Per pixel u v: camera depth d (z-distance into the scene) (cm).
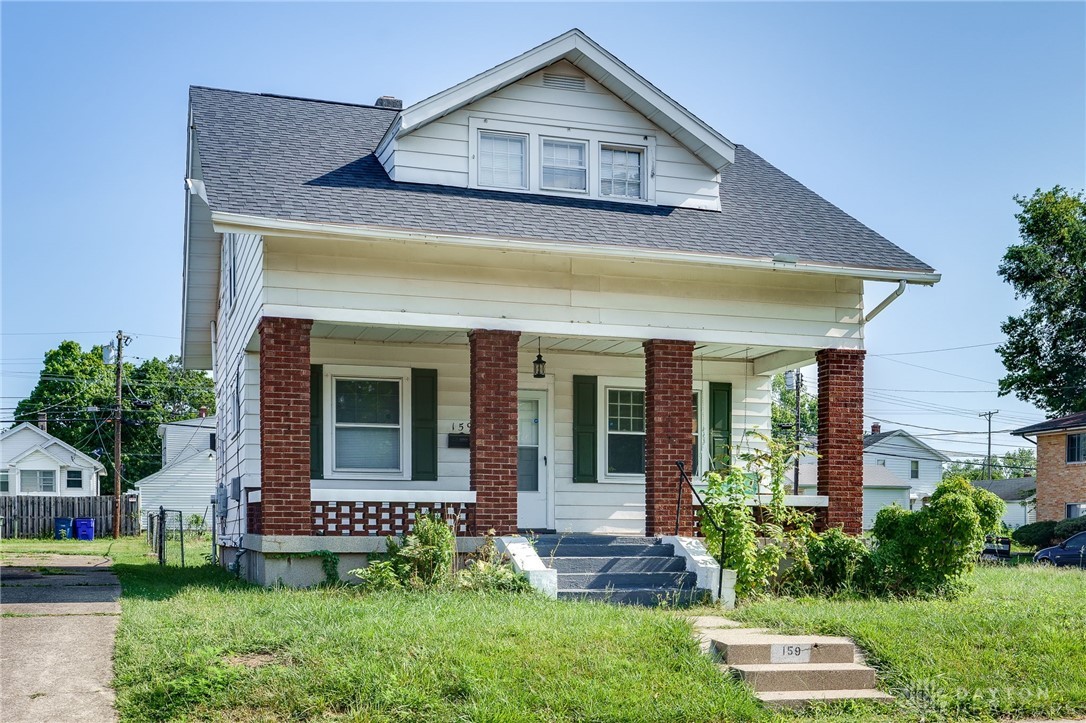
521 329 1574
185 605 1184
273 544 1409
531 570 1349
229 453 2133
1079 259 4184
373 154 1747
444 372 1808
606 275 1633
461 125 1675
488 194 1666
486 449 1531
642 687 866
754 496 1642
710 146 1773
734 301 1700
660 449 1633
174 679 852
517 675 870
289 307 1462
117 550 3116
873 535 1558
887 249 1789
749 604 1337
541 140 1722
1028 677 976
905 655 998
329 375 1738
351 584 1423
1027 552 3584
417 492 1480
